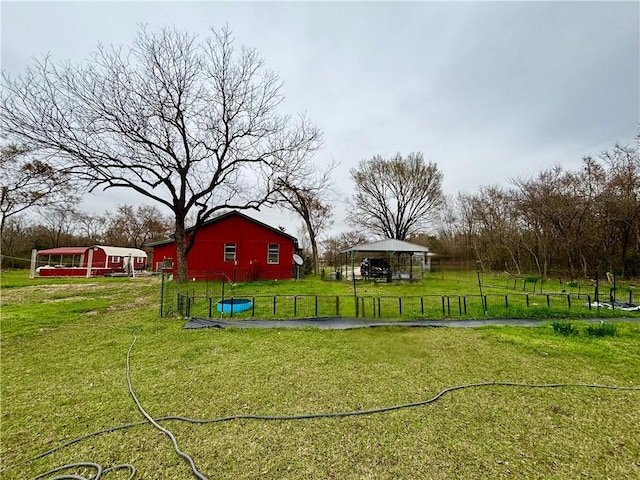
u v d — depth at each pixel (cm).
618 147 1498
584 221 1616
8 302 877
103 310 744
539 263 1909
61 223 3216
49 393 293
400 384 312
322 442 213
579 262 1706
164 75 1175
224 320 623
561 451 201
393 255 1554
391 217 2769
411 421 241
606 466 186
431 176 2588
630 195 1427
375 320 625
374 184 2712
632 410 259
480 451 202
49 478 179
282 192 1531
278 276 1658
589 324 593
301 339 486
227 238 1617
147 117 1181
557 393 292
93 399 281
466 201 2400
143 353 416
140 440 217
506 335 503
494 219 2202
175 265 1686
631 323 607
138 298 959
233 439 217
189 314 673
